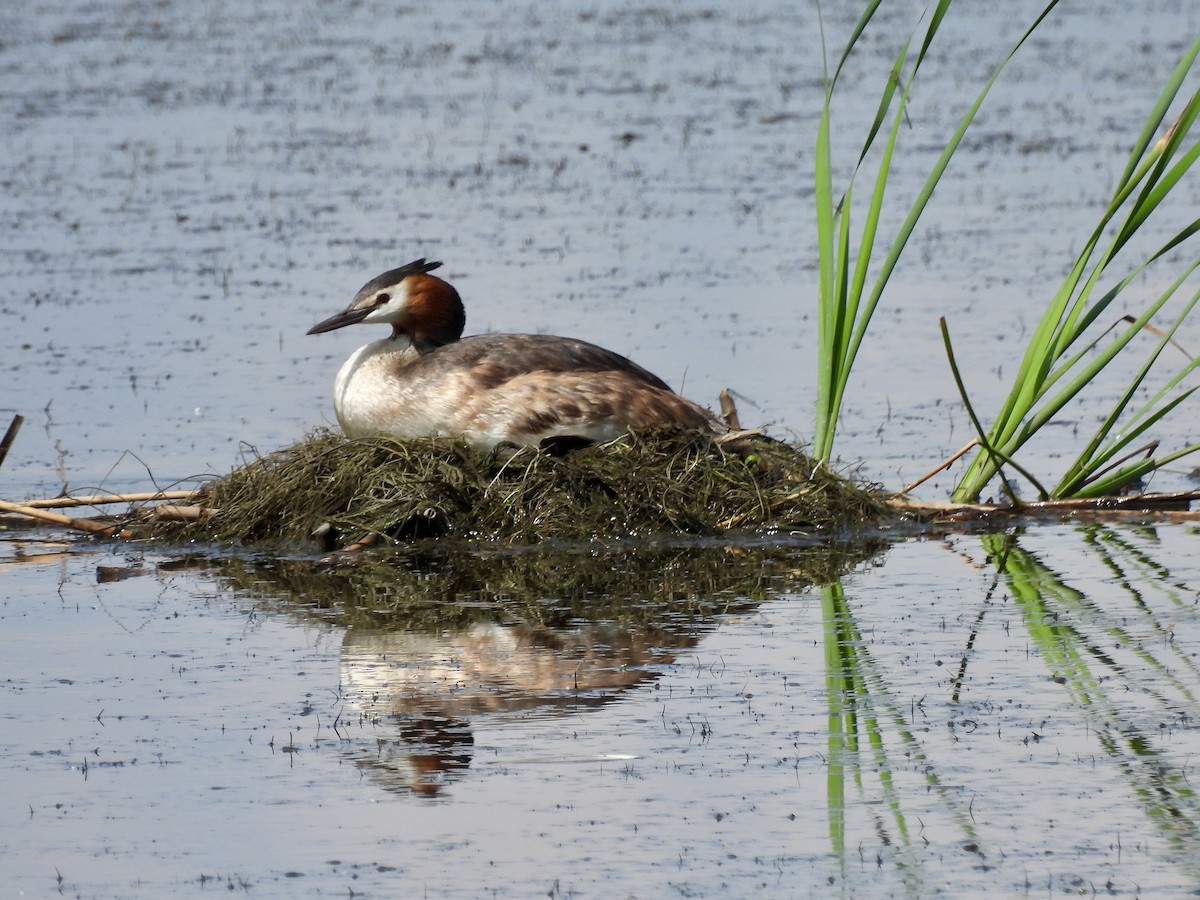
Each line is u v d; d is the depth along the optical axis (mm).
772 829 8109
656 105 33281
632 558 13016
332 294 20969
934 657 10500
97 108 32750
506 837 8055
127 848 8000
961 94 33969
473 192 26578
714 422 14414
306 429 16094
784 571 12586
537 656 10656
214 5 46188
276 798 8531
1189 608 11445
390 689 10070
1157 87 34281
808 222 24625
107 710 9766
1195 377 17812
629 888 7551
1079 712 9500
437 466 13602
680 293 20906
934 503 13961
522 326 19281
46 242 23484
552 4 46812
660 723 9453
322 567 12914
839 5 45375
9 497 14445
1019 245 23141
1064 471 15070
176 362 18422
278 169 28078
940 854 7836
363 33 41625
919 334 19359
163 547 13594
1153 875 7613
